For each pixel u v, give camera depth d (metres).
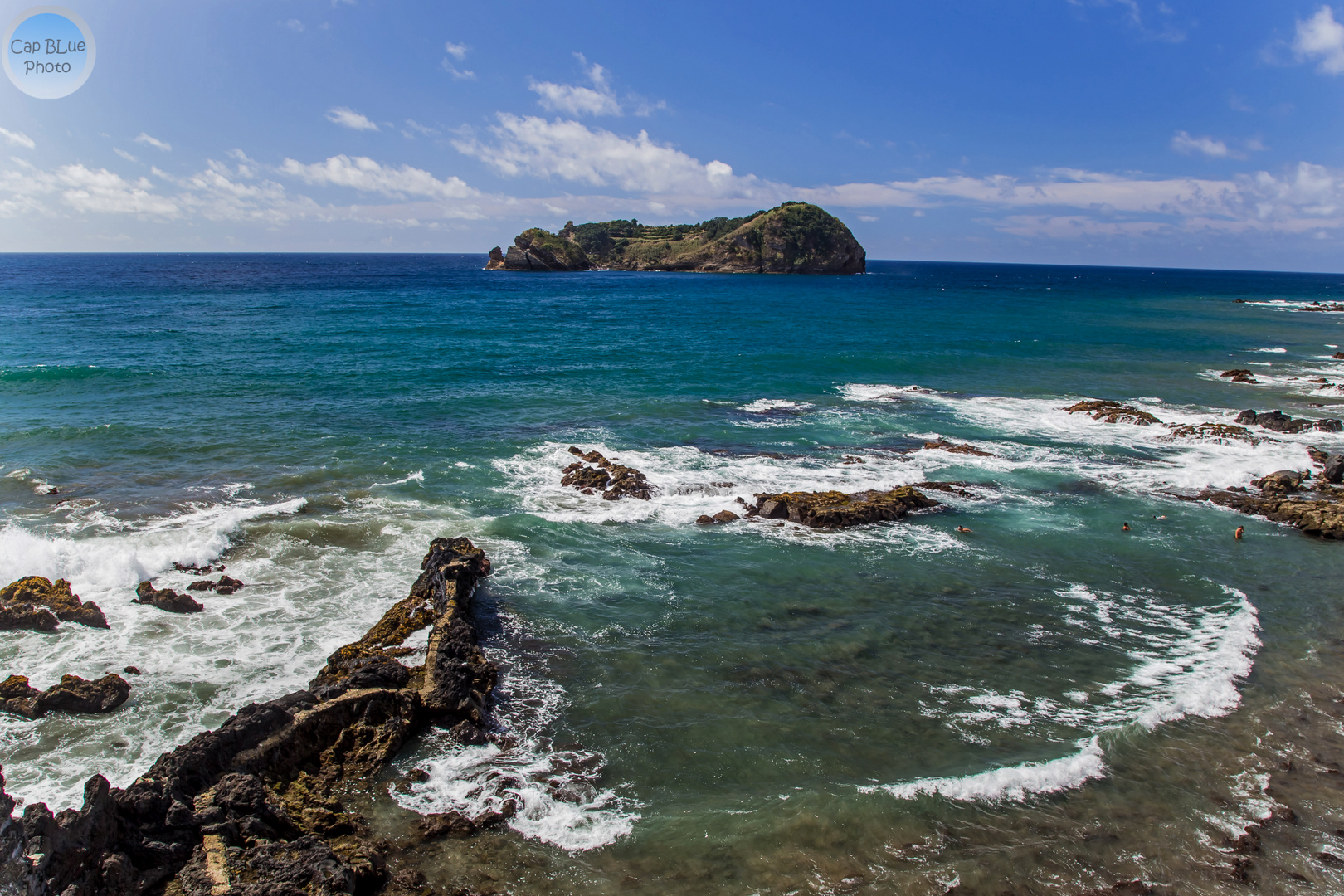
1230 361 46.16
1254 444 26.19
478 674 11.79
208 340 44.97
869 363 43.09
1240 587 15.93
